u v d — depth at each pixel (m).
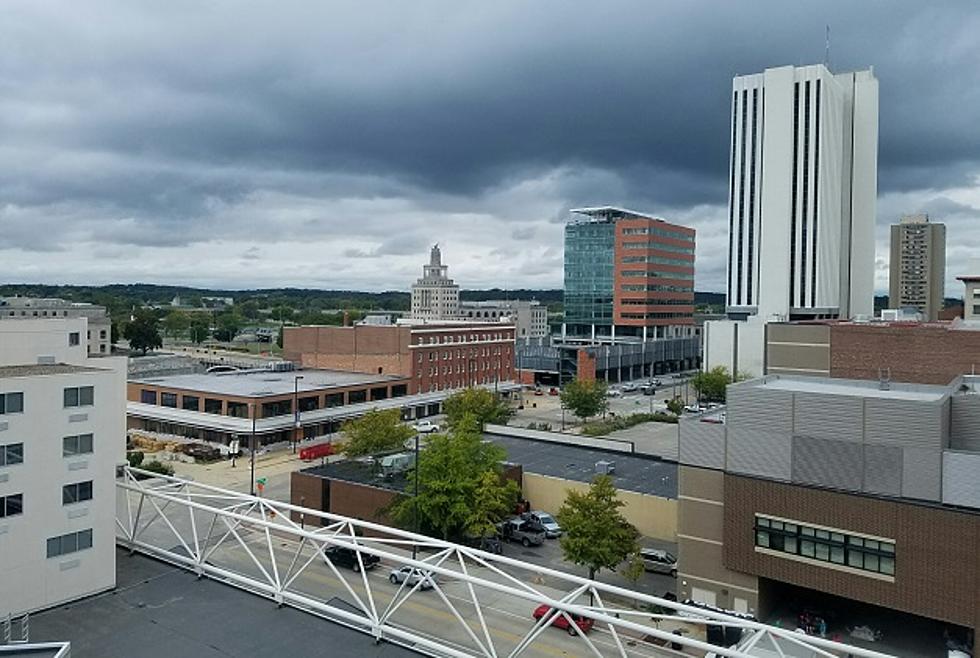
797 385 46.50
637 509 53.44
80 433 34.12
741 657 23.05
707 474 42.34
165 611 32.03
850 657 36.00
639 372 162.75
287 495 63.34
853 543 37.72
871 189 160.88
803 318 149.12
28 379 32.50
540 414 111.94
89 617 31.44
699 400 116.19
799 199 152.50
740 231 163.50
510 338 129.50
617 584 45.38
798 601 43.00
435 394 109.62
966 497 34.84
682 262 199.00
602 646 36.06
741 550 40.84
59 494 33.25
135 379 97.56
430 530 50.19
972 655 35.12
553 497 57.62
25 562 32.00
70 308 160.62
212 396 86.19
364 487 54.16
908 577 36.12
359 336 111.38
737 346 118.38
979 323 69.69
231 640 29.23
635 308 187.75
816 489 38.59
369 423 67.62
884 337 61.34
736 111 164.00
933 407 35.66
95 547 34.22
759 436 40.38
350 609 35.34
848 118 162.00
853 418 37.72
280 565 46.34
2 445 31.55
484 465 50.91
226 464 75.25
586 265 198.75
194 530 35.84
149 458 76.44
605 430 96.00
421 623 38.03
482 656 33.62
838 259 158.12
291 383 96.00
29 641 29.02
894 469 36.59
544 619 26.94
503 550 50.72
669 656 35.34
